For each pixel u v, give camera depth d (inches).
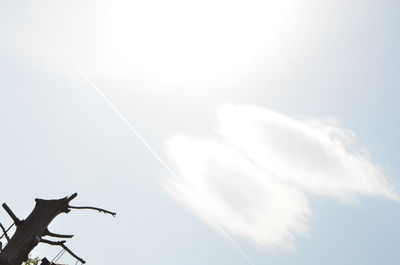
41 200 210.7
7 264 182.4
